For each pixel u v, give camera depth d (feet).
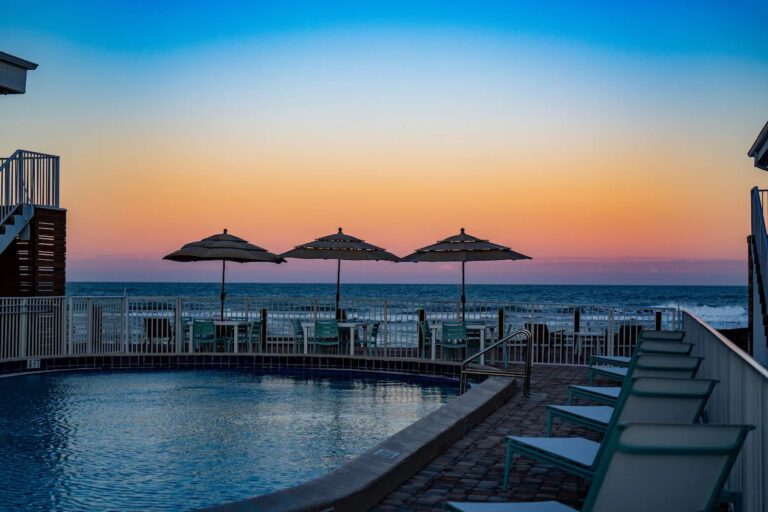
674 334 28.48
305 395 42.88
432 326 53.26
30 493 23.03
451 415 27.53
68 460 27.14
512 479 21.39
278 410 37.68
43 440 30.45
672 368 19.12
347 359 54.95
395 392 44.34
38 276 61.41
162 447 29.25
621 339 53.26
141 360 55.47
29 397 41.45
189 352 56.75
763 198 52.16
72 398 41.22
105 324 56.13
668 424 10.96
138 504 21.94
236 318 60.49
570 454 17.39
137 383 47.44
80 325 55.36
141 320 57.36
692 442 11.09
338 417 35.73
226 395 42.68
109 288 360.07
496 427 28.96
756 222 48.11
